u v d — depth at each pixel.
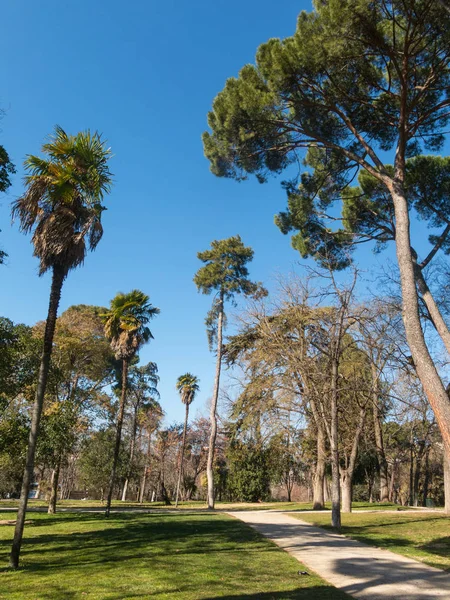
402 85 13.16
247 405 28.58
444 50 13.83
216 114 16.25
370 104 15.41
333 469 19.06
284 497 67.69
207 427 64.81
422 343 11.01
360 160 14.17
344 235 19.75
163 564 10.04
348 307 20.44
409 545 14.01
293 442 30.52
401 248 12.05
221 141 16.98
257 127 15.67
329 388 21.61
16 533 9.79
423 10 12.34
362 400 24.69
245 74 15.66
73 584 8.05
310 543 14.09
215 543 13.52
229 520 21.09
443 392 10.45
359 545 13.94
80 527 17.73
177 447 63.56
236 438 33.41
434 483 56.94
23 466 24.75
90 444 40.19
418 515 24.42
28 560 10.53
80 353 32.06
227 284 34.75
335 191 18.69
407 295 11.50
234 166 17.53
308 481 47.69
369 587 8.38
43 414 23.38
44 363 10.98
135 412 56.03
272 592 7.77
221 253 35.69
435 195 18.50
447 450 10.13
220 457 58.19
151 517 22.64
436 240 20.00
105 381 43.69
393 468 46.59
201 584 8.20
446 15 12.33
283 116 16.02
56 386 25.38
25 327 19.50
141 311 25.84
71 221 11.51
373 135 17.11
